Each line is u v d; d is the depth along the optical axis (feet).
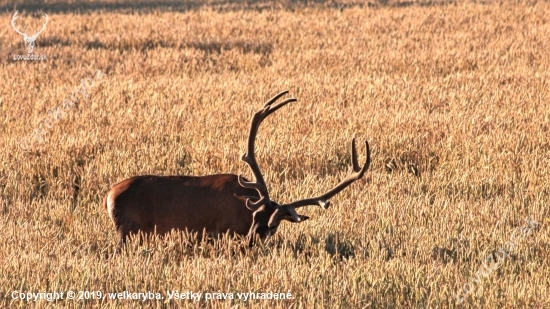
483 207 115.96
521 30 320.09
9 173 133.18
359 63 255.50
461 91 206.08
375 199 120.37
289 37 309.63
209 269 86.58
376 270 87.97
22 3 458.50
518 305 79.10
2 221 108.88
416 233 104.32
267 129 164.14
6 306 77.77
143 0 472.03
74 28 337.93
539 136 157.79
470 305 79.20
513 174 134.92
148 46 294.46
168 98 196.54
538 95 198.08
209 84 215.31
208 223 96.94
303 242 100.42
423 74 238.07
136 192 97.81
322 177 137.39
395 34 314.76
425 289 82.89
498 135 155.94
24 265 87.30
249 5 422.00
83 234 103.91
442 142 151.94
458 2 397.80
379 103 191.52
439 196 124.47
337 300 78.89
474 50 274.36
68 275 85.61
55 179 132.67
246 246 93.81
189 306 77.41
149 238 97.25
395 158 145.48
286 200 122.01
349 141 151.94
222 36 311.06
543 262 92.99
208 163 141.08
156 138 155.43
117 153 142.82
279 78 227.81
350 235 103.91
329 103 192.34
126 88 208.44
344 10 381.40
